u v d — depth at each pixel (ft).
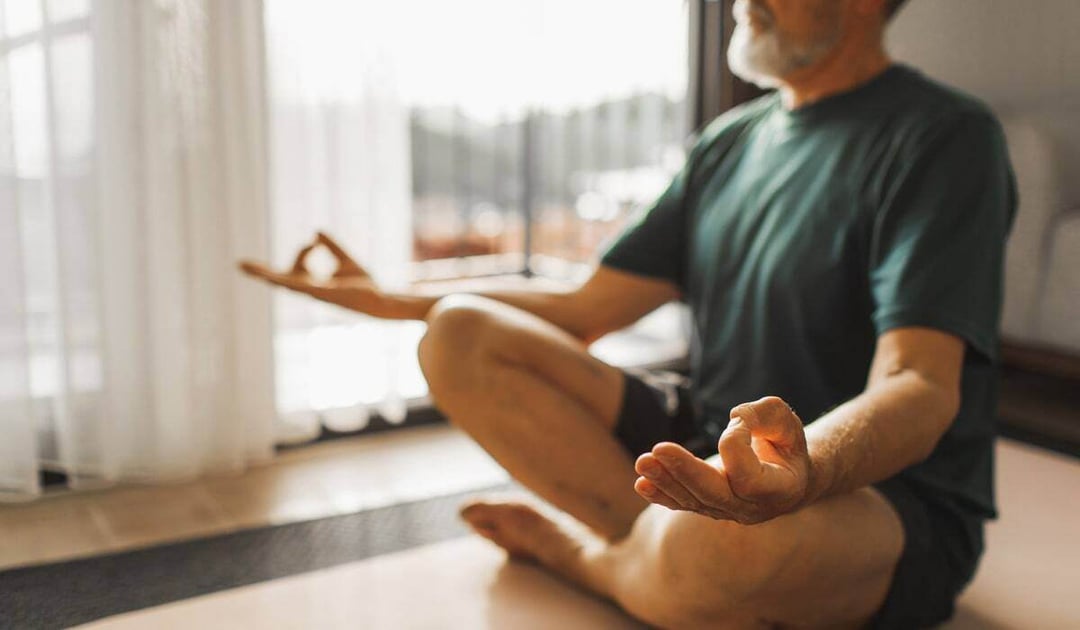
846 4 4.20
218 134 6.43
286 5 6.77
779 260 4.29
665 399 4.76
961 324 3.69
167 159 6.33
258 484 6.59
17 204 5.89
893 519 3.82
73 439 6.33
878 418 3.33
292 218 7.02
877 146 4.09
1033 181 6.89
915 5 6.87
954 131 3.93
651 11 10.47
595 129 12.11
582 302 5.05
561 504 4.50
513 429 4.39
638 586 4.09
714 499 2.56
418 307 4.76
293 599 4.82
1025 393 7.17
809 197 4.27
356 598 4.83
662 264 5.07
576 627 4.50
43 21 5.91
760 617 3.75
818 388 4.22
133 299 6.37
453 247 13.89
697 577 3.68
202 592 4.91
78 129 6.11
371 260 7.35
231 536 5.66
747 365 4.48
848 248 4.10
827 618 3.85
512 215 13.69
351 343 7.39
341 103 7.11
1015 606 4.69
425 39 9.34
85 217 6.18
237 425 6.73
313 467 6.94
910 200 3.92
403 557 5.34
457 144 13.61
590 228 12.94
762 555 3.51
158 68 6.21
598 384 4.48
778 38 4.29
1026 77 6.87
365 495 6.38
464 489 6.49
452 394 4.42
